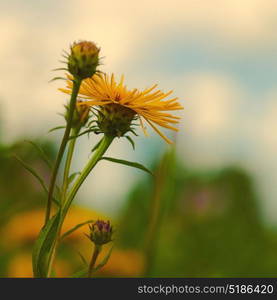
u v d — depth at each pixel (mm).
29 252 837
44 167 724
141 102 496
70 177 502
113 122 493
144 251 635
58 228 479
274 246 1201
